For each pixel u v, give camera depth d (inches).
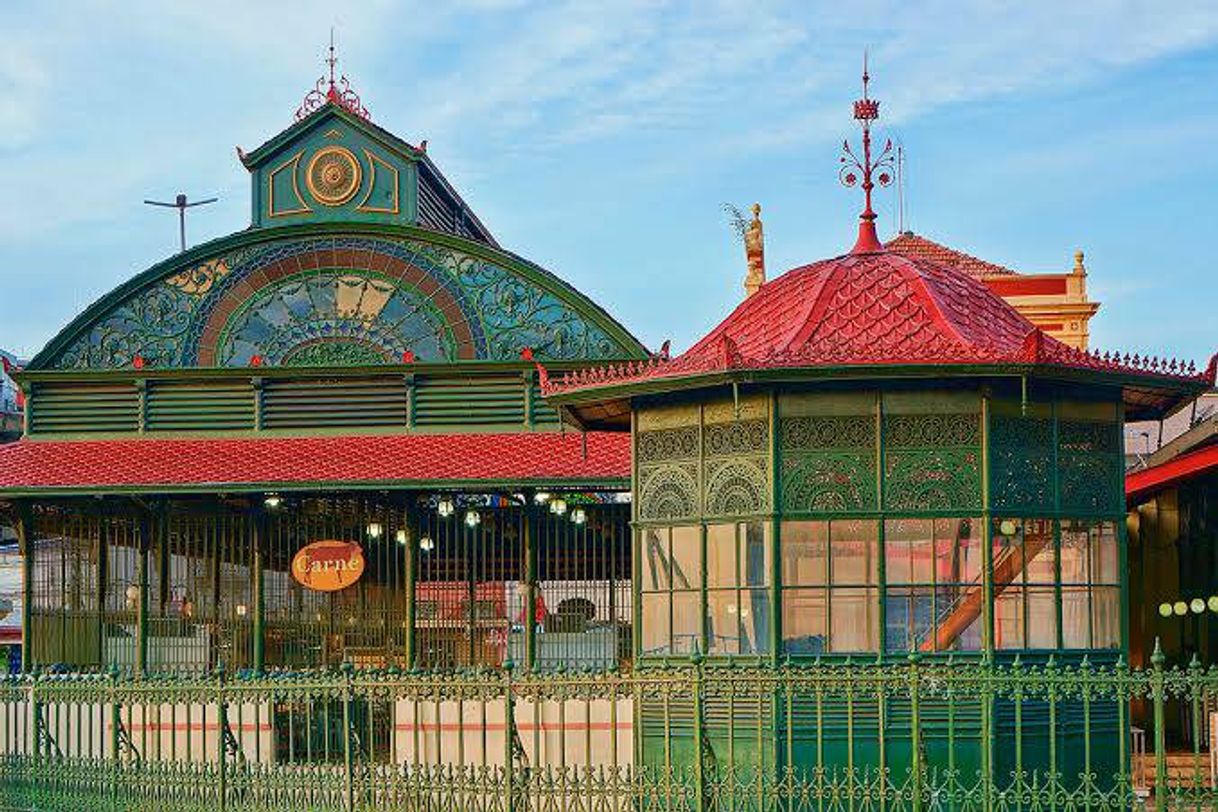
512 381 1197.7
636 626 863.1
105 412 1224.2
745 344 848.9
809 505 797.9
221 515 1186.6
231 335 1225.4
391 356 1213.7
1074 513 812.6
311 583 1173.1
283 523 1189.1
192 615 1175.0
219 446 1190.9
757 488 807.1
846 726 779.4
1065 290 1704.0
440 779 745.6
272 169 1240.8
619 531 1175.6
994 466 789.9
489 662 1178.0
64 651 1179.3
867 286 850.8
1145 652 1254.9
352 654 1176.2
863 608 792.9
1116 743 805.2
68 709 857.5
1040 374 773.9
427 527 1219.2
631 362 1185.4
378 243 1222.9
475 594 1186.0
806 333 826.8
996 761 769.6
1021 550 801.6
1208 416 1233.4
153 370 1216.2
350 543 1174.3
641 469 867.4
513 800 726.5
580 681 728.3
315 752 968.3
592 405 900.0
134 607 1173.1
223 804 788.6
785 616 796.0
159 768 813.2
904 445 795.4
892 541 796.0
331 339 1218.0
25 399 1229.7
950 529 796.6
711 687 725.3
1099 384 809.5
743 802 714.2
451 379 1204.5
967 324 830.5
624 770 776.9
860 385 799.1
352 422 1206.3
